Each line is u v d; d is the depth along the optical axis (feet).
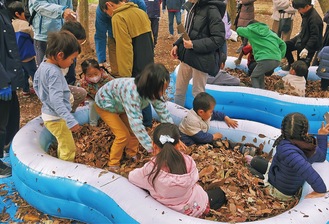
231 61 22.40
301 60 19.51
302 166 10.12
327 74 18.61
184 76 15.93
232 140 14.56
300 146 10.60
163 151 9.53
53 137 13.88
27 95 19.27
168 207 9.82
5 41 12.18
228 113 17.43
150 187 9.97
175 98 16.65
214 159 12.89
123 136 12.34
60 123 11.63
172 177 9.37
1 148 12.85
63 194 10.66
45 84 10.91
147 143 11.35
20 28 17.30
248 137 14.37
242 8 26.35
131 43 13.12
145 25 13.33
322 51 18.65
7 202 11.91
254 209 10.91
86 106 15.53
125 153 13.30
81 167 10.91
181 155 9.66
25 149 11.89
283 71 21.50
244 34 18.22
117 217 9.68
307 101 16.14
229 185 11.75
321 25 19.71
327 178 10.83
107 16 14.79
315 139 10.89
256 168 12.81
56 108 10.68
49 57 10.82
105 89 12.12
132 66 13.43
